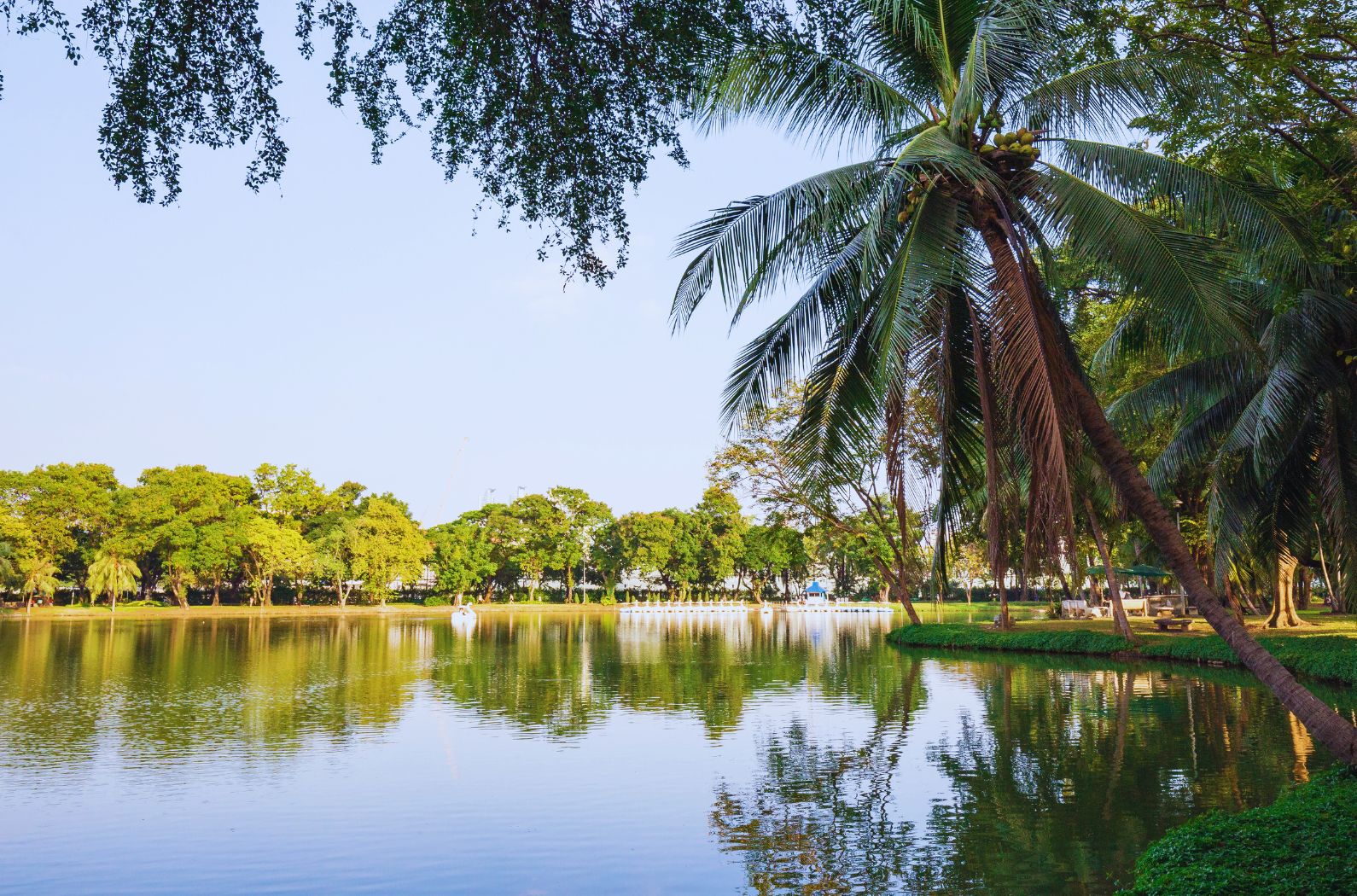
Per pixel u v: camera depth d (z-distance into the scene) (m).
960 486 12.34
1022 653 35.00
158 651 38.28
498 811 12.13
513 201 9.60
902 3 11.18
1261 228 9.80
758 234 10.91
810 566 102.06
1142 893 7.35
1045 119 10.76
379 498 97.50
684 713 20.83
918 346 11.52
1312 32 11.47
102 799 12.84
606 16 8.73
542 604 100.25
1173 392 21.23
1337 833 8.04
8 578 70.31
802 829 11.15
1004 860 9.80
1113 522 33.50
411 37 8.61
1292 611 34.16
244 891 9.24
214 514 81.38
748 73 11.27
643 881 9.39
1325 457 18.34
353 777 14.20
